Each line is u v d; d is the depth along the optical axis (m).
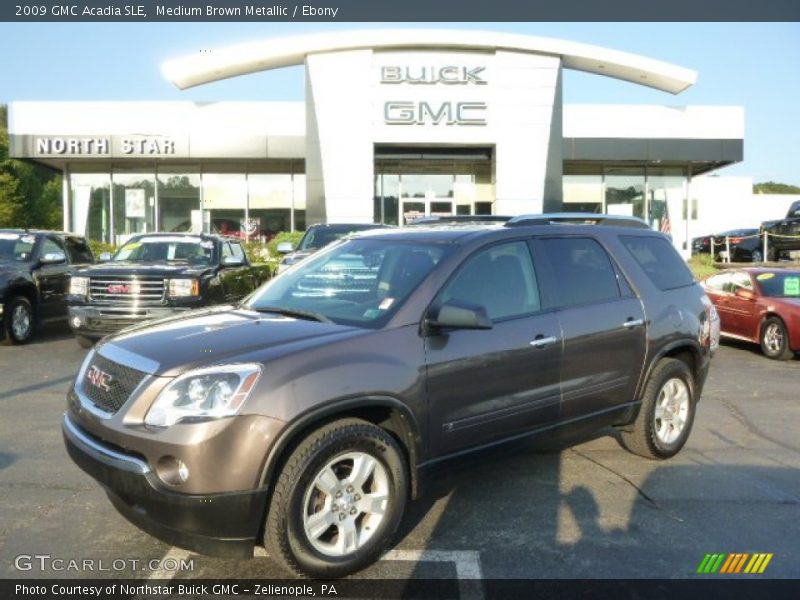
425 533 4.42
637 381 5.52
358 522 3.93
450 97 23.58
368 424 3.91
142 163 26.86
